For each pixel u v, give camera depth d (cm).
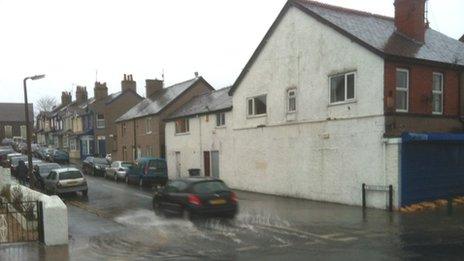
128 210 1962
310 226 1473
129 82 5606
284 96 2342
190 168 3294
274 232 1379
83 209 2034
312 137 2169
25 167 3194
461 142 1973
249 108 2631
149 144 4144
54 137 7819
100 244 1244
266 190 2478
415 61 1909
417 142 1831
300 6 2220
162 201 1758
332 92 2072
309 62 2186
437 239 1234
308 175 2194
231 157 2794
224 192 1653
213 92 3703
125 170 3441
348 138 1980
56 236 1216
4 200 1756
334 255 1073
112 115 5472
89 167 4128
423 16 2153
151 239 1305
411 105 1925
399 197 1773
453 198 1958
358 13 2344
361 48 1919
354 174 1950
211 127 3034
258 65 2534
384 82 1833
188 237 1323
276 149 2403
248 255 1089
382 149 1830
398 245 1168
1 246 1195
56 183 2558
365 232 1355
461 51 2266
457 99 2100
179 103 4025
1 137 9381
